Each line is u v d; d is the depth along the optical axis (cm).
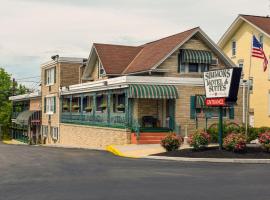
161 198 1216
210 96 2388
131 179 1555
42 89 5491
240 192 1300
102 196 1248
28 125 5922
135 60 4022
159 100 3369
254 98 4447
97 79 4278
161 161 2134
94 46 4156
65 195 1266
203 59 3656
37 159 2323
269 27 4391
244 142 2259
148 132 3130
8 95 8144
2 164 2092
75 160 2236
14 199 1212
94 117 3791
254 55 3062
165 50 3641
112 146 2900
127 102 3156
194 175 1642
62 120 4766
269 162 2055
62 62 4872
